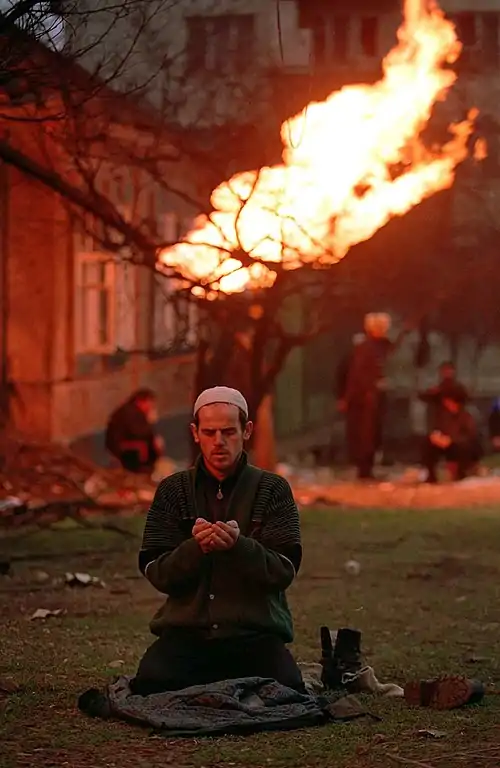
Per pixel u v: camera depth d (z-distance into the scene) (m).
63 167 31.11
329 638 12.12
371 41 44.31
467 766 9.08
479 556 21.72
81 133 23.64
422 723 10.26
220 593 10.48
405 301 28.78
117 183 34.97
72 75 19.75
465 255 27.91
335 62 43.97
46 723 10.26
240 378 32.59
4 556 21.38
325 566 20.64
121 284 38.91
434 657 13.75
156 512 10.65
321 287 29.27
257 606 10.49
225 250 24.34
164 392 42.75
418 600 17.61
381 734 9.89
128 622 15.90
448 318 36.12
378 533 24.61
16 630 15.24
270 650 10.62
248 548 10.16
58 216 34.88
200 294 27.45
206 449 10.55
